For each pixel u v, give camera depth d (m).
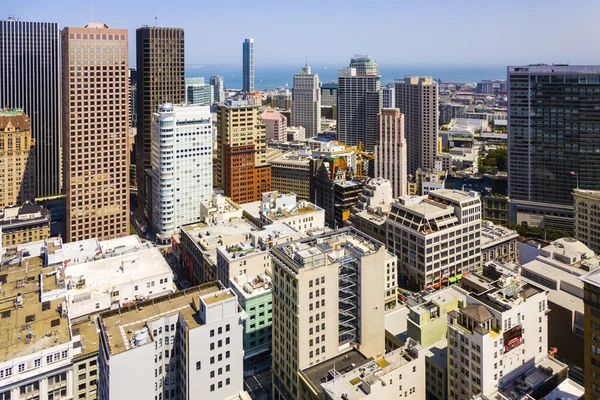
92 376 170.62
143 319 139.88
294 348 163.50
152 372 130.62
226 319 136.62
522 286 163.75
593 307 131.12
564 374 156.50
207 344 134.38
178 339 138.50
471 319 149.62
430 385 174.12
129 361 126.31
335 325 167.50
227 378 139.00
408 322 188.88
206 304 133.88
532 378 151.12
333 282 164.75
